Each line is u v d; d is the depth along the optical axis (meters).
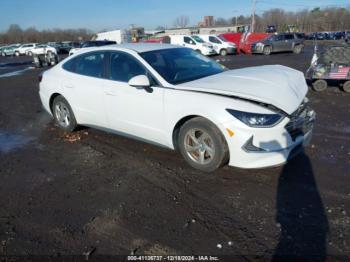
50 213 3.36
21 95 10.18
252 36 30.69
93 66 5.13
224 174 4.01
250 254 2.66
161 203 3.45
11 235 3.03
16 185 4.00
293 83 4.23
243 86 3.90
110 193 3.70
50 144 5.37
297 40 27.20
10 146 5.39
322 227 2.95
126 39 42.09
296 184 3.71
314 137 5.22
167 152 4.76
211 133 3.79
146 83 4.11
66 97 5.51
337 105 7.45
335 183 3.71
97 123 5.20
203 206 3.36
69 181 4.04
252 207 3.30
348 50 9.05
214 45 27.86
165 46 5.03
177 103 3.99
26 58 35.78
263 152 3.61
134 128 4.62
